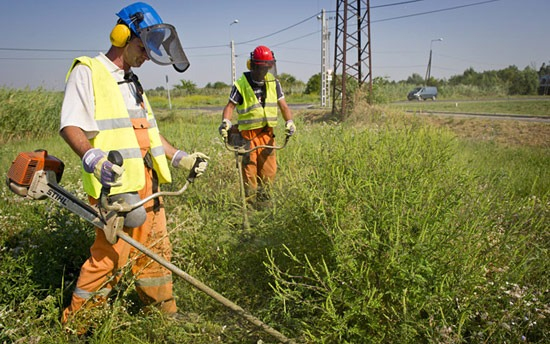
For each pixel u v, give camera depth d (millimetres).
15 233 3783
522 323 2480
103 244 2580
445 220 2537
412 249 2279
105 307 2648
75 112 2369
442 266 2328
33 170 2371
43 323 2588
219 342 2586
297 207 3014
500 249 2557
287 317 2541
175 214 4023
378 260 2406
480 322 2484
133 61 2633
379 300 2338
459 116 20047
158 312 2691
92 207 2467
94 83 2463
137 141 2637
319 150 3543
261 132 4785
